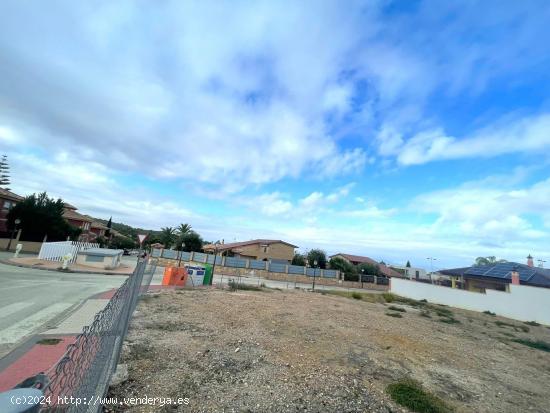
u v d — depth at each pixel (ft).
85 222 189.37
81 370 7.07
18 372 16.20
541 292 76.54
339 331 34.68
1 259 77.00
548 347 43.55
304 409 15.52
